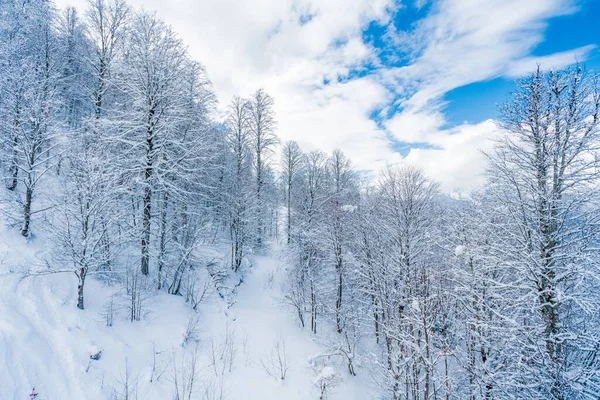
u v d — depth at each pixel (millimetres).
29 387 7430
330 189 31609
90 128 15180
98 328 10344
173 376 10797
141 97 15008
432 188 17812
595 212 9172
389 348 13617
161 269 15414
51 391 7758
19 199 11703
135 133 15492
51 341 8805
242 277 23016
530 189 10148
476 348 12883
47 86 15141
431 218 18000
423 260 14562
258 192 28172
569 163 9414
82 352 9156
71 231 10820
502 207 10969
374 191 21594
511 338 9484
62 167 13664
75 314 10109
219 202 23438
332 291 18859
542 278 9633
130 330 11422
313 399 12516
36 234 11734
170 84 15320
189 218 18328
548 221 9703
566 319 10062
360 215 18359
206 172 19406
